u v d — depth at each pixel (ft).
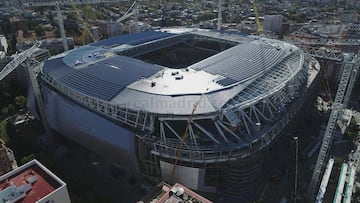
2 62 603.26
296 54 540.11
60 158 419.95
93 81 413.18
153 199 246.27
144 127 350.84
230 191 354.54
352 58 492.95
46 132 468.75
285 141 443.32
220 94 373.61
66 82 422.82
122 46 587.27
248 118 360.07
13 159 383.65
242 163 331.98
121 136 357.41
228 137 352.90
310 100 523.70
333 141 457.27
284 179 378.94
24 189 222.69
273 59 490.08
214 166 337.72
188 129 345.51
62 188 226.17
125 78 414.62
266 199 349.00
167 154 337.52
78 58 505.25
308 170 395.55
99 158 419.95
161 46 631.56
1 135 446.60
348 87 499.10
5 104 583.17
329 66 625.41
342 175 357.41
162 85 395.34
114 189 362.12
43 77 473.67
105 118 377.30
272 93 387.96
